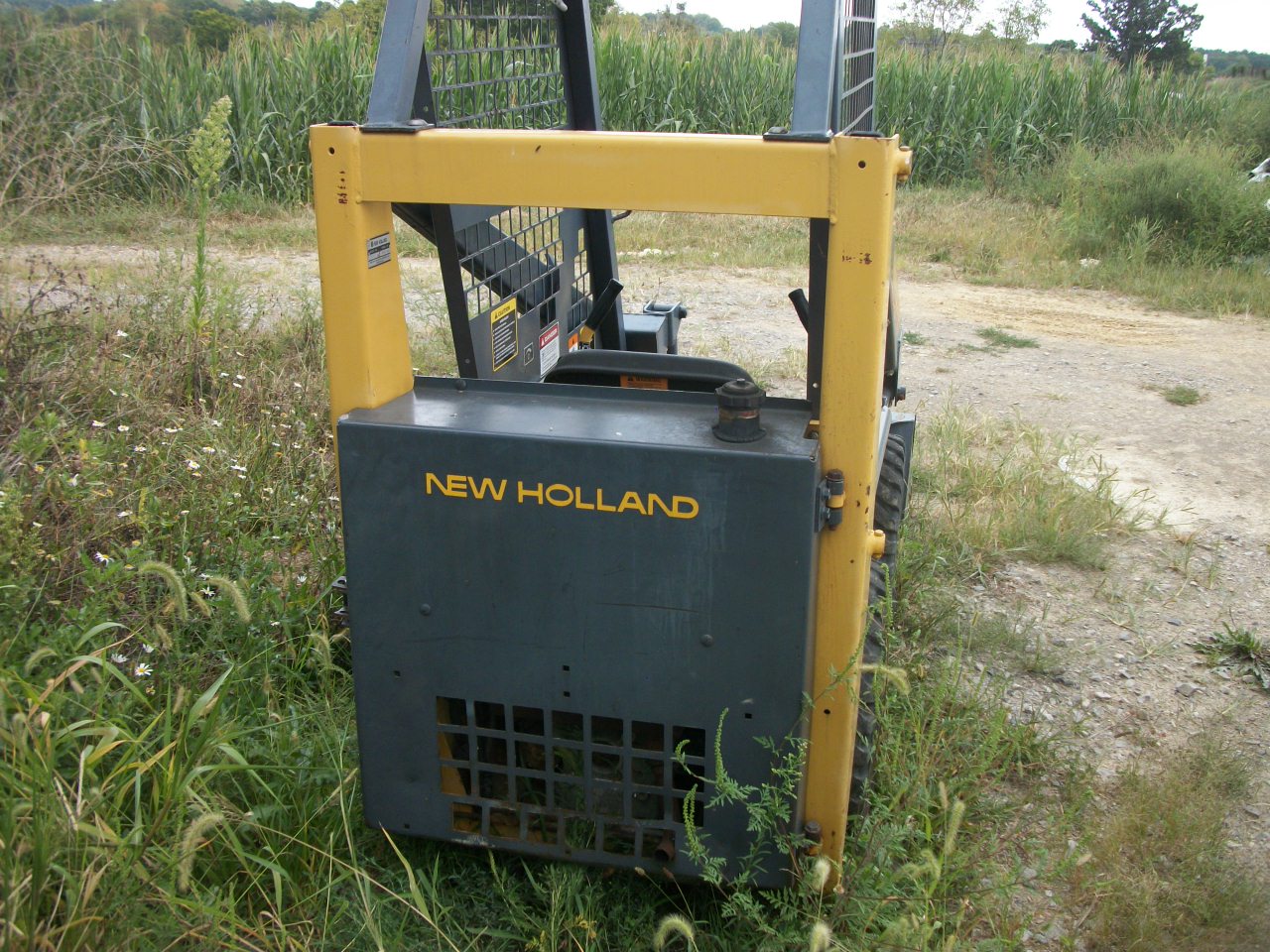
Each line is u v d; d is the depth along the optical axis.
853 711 2.50
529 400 2.65
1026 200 13.79
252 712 3.19
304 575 3.91
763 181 2.24
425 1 2.64
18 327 4.82
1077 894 3.00
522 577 2.46
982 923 2.91
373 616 2.58
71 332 5.18
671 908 2.77
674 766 2.62
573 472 2.36
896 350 3.78
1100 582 4.88
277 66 13.51
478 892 2.76
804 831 2.58
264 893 2.57
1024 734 3.51
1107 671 4.20
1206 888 3.00
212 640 3.39
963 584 4.79
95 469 3.82
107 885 2.35
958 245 11.90
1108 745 3.76
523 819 2.66
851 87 2.97
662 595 2.40
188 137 12.07
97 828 2.32
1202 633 4.52
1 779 2.44
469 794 2.73
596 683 2.50
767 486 2.28
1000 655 4.24
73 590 3.48
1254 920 2.90
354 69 13.43
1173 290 10.24
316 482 4.49
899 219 12.70
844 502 2.37
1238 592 4.89
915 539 4.89
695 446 2.31
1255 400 7.50
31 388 4.50
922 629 4.22
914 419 4.17
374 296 2.54
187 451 4.50
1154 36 50.47
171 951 2.43
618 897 2.75
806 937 2.50
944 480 5.71
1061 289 10.56
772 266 10.95
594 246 4.39
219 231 11.27
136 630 3.28
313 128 2.43
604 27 15.77
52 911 2.31
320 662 3.47
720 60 15.62
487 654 2.54
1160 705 4.00
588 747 2.56
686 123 15.27
